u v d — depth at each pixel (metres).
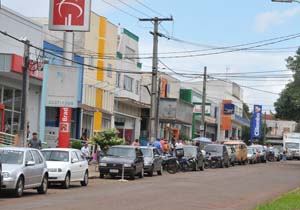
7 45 39.72
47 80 38.50
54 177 26.81
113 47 59.38
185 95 86.25
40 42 44.03
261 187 31.98
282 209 19.05
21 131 30.69
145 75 70.88
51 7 38.78
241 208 20.89
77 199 21.83
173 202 22.02
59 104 38.16
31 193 24.09
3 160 22.48
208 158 54.50
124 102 63.44
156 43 46.56
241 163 65.69
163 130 72.19
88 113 54.06
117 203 20.83
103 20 56.56
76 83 38.28
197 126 92.06
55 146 45.81
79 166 28.61
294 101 66.69
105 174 35.44
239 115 125.38
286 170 52.91
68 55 45.09
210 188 29.84
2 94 41.66
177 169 44.25
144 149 39.50
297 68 66.19
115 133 41.69
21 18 41.38
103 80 57.25
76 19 38.62
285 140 94.31
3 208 18.03
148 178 36.88
